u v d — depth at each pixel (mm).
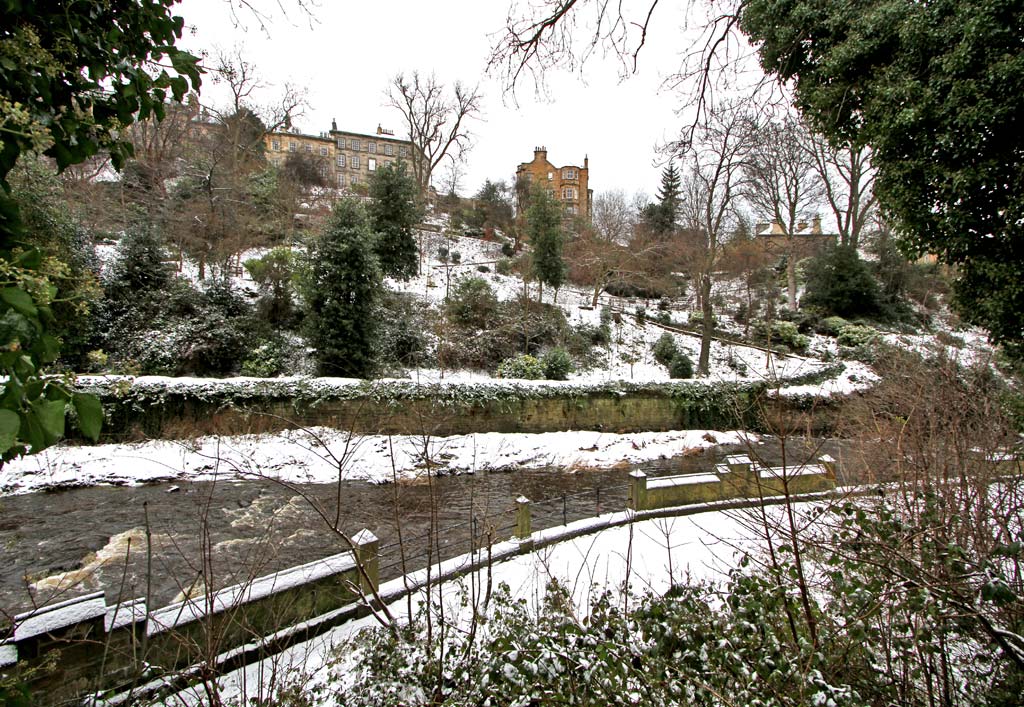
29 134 1267
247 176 19297
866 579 2580
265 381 10289
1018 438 4305
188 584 4836
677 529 5883
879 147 6145
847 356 19156
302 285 12367
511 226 29906
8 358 1073
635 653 2342
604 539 5633
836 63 6258
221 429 9664
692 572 4578
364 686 2658
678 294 24828
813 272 23828
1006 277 5520
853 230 23375
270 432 9844
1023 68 4613
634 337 20266
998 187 5281
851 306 22500
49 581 4984
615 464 10992
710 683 2188
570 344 17703
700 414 13578
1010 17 4859
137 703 2566
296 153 28234
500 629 2703
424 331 15602
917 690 2270
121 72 1669
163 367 11375
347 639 3281
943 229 5793
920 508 3086
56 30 1467
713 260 18344
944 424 3793
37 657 2633
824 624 2514
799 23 6543
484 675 2303
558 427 12594
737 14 4836
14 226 1265
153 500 7414
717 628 2482
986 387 5027
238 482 8344
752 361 18953
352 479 8898
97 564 5348
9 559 5473
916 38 5449
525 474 10070
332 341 11844
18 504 7129
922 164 5715
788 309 22922
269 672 3209
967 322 6660
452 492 8586
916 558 2465
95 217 14242
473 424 11602
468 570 4523
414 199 19109
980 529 2633
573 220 28375
